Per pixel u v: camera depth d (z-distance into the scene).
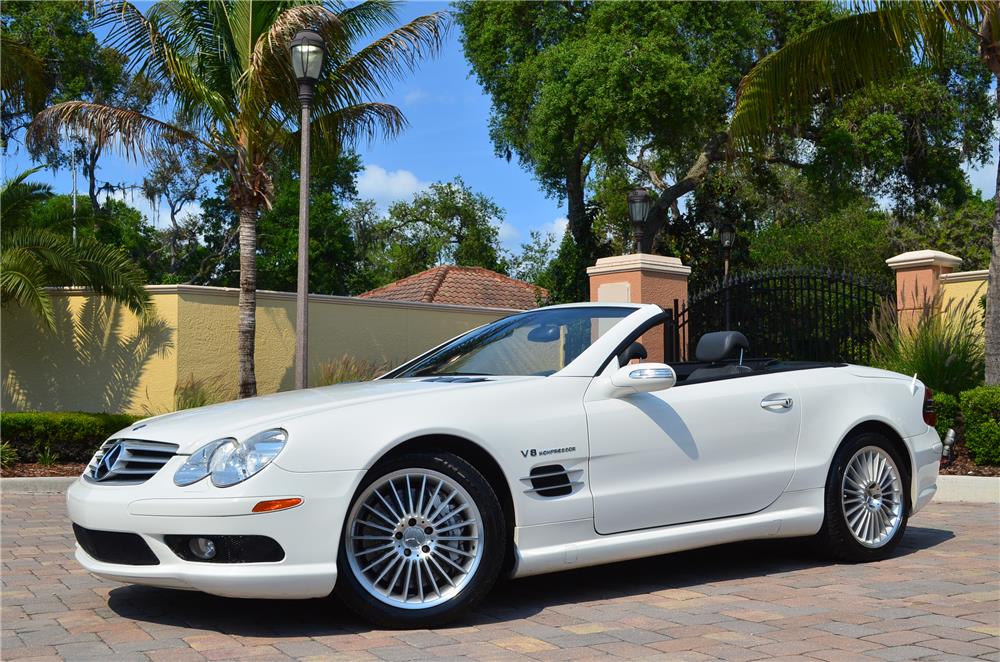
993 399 9.28
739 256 26.77
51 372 14.44
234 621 4.32
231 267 40.31
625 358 5.10
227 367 14.55
